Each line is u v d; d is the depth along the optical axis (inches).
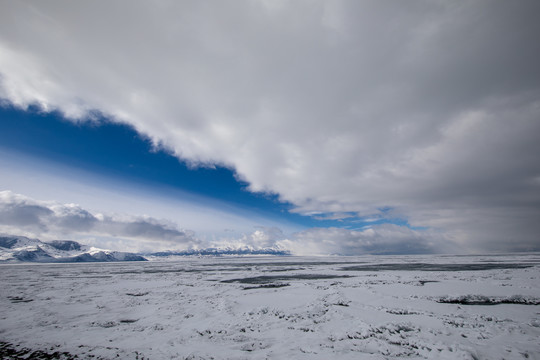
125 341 478.0
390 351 408.2
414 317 604.7
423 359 379.6
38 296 965.8
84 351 430.0
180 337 495.5
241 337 492.7
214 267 2972.4
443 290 941.8
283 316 644.1
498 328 514.6
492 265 2263.8
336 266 2701.8
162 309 732.0
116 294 1000.9
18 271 2519.7
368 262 3523.6
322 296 877.2
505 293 872.3
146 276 1796.3
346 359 382.9
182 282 1378.0
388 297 840.9
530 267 1964.8
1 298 927.0
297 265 3110.2
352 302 773.9
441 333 490.0
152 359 393.7
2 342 477.4
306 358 389.1
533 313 629.3
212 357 397.7
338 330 526.9
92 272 2315.5
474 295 834.8
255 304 786.8
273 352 416.5
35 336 510.6
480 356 381.4
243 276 1713.8
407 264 2746.1
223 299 851.4
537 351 397.4
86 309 745.0
